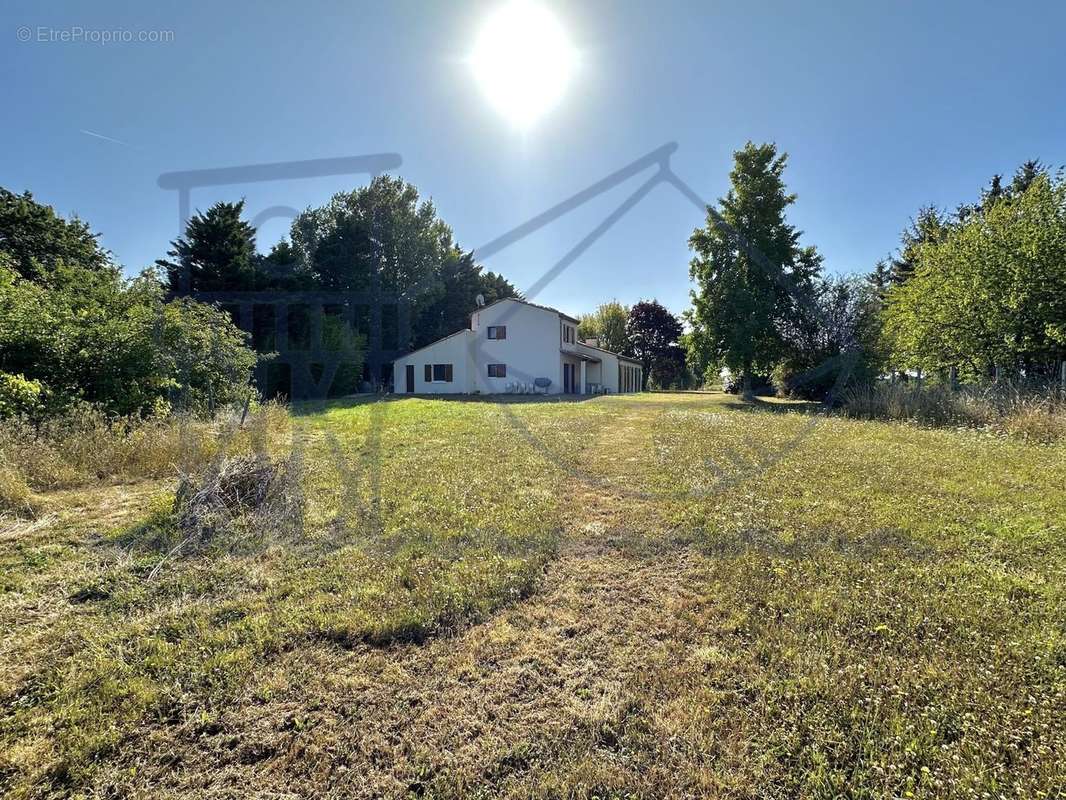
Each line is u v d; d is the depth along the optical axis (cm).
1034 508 414
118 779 160
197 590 288
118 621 252
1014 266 1052
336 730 182
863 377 1486
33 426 573
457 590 284
